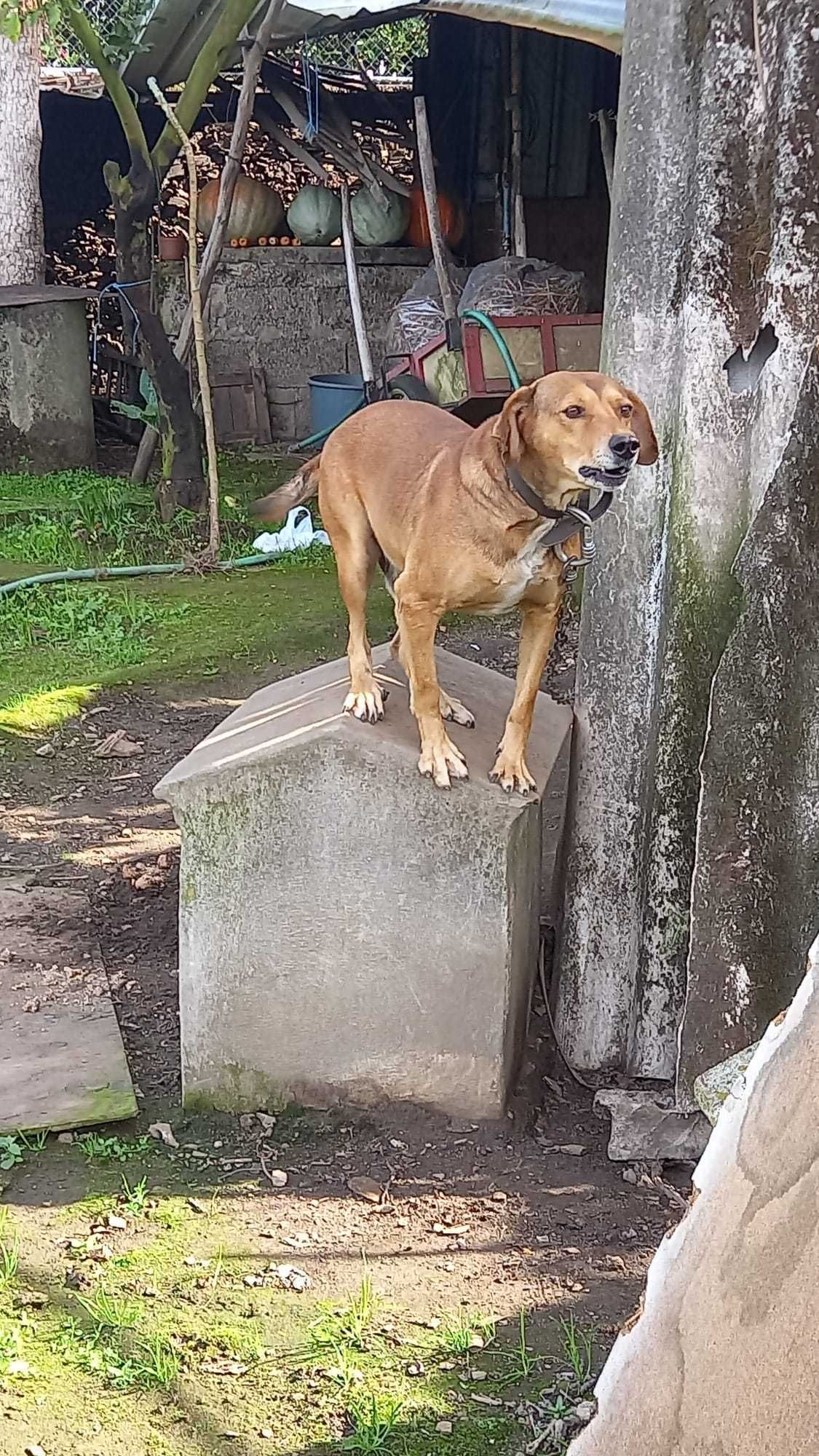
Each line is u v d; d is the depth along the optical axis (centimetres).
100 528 1019
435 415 381
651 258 362
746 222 339
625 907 401
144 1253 319
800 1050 135
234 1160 359
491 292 997
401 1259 320
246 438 1341
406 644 351
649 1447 139
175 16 1023
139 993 446
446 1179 352
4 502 1062
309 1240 326
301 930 362
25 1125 362
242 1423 268
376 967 363
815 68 317
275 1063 375
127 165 1425
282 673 748
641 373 369
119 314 1433
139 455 1148
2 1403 271
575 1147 370
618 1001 407
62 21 1211
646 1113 360
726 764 321
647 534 377
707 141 341
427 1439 264
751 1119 138
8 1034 409
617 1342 154
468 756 364
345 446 389
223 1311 299
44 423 1174
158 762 647
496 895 352
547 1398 274
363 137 1390
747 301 343
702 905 332
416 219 1363
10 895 510
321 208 1348
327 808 352
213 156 1418
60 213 1428
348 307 1354
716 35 335
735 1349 129
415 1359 286
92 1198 340
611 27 484
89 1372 281
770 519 306
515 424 325
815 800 312
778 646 309
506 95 1244
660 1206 342
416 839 351
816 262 326
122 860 550
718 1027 336
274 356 1352
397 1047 370
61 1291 305
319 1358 285
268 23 919
